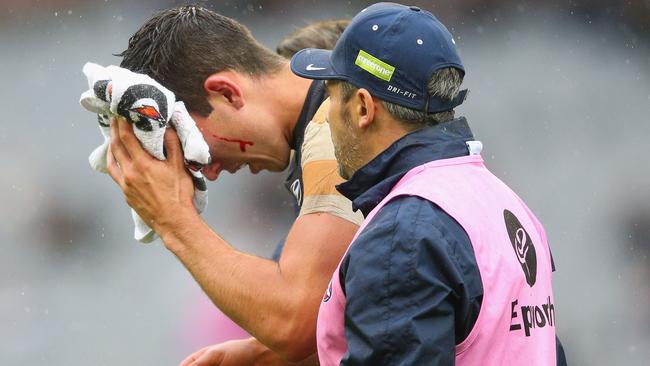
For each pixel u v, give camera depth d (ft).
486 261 22.86
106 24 123.24
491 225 23.63
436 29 24.41
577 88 115.85
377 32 24.21
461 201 23.39
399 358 21.54
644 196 102.47
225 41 29.78
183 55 29.32
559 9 120.78
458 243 22.47
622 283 91.20
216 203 96.07
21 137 116.16
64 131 117.39
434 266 22.00
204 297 63.00
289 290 26.86
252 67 29.96
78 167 112.06
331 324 23.65
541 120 113.09
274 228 95.76
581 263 94.68
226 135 29.84
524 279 23.94
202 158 27.27
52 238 104.68
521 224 24.94
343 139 25.11
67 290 96.32
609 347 82.84
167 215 27.27
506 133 111.65
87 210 106.73
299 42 42.37
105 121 27.96
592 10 120.57
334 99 25.18
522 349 23.45
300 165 29.91
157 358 83.46
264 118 29.89
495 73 116.88
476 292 22.36
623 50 119.65
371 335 21.74
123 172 27.32
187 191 27.61
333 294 23.57
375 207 23.77
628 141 111.24
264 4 119.85
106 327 88.17
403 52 23.94
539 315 24.47
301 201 30.04
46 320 90.84
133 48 30.04
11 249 102.94
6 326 89.61
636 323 85.15
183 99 29.40
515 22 119.55
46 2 123.54
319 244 27.17
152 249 96.22
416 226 22.22
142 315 88.94
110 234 104.63
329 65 25.18
